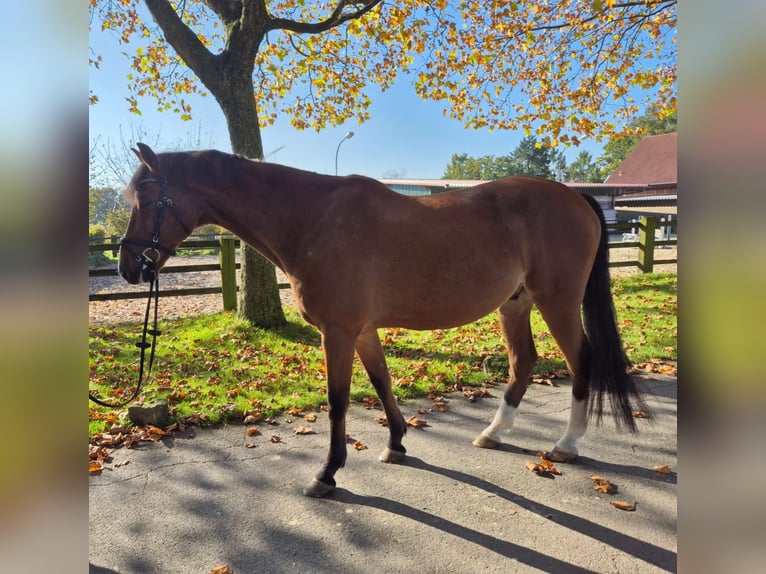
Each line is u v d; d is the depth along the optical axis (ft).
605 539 7.16
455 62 23.49
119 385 13.25
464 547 7.00
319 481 8.32
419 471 9.17
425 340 18.13
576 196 9.83
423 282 8.39
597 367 9.32
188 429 10.93
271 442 10.36
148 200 8.27
